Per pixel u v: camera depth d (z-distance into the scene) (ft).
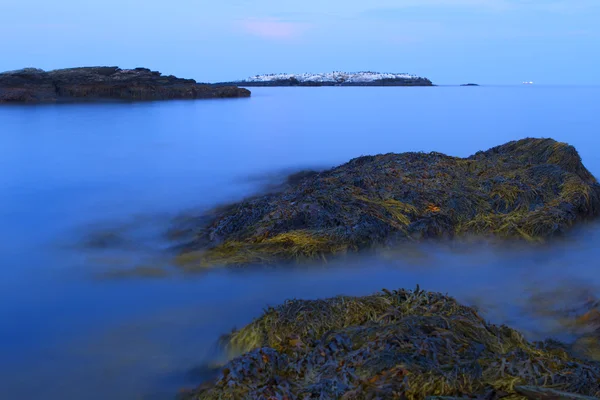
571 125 88.79
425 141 71.77
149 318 18.49
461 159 38.60
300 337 14.82
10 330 17.54
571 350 15.25
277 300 20.03
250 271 22.27
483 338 14.07
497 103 157.38
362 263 23.45
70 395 14.01
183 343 16.80
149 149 62.69
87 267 23.26
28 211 33.14
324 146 67.05
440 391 11.71
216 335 17.30
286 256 22.88
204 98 168.04
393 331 13.62
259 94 223.92
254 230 25.64
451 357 12.70
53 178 44.39
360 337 13.96
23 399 13.80
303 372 12.96
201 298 20.15
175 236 27.81
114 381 14.74
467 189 30.40
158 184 42.37
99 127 83.56
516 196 29.27
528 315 18.16
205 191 39.83
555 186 30.91
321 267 22.81
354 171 35.29
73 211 33.27
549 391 11.52
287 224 25.55
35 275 22.31
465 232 26.27
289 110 127.44
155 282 21.61
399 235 25.31
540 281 21.48
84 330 17.61
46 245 26.37
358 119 104.68
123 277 22.15
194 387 14.34
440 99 183.73
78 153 58.39
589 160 52.75
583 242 26.04
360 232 24.50
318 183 32.27
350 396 11.64
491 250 25.09
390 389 11.66
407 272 22.61
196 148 64.23
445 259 24.07
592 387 11.91
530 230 26.00
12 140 67.67
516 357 12.78
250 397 12.12
